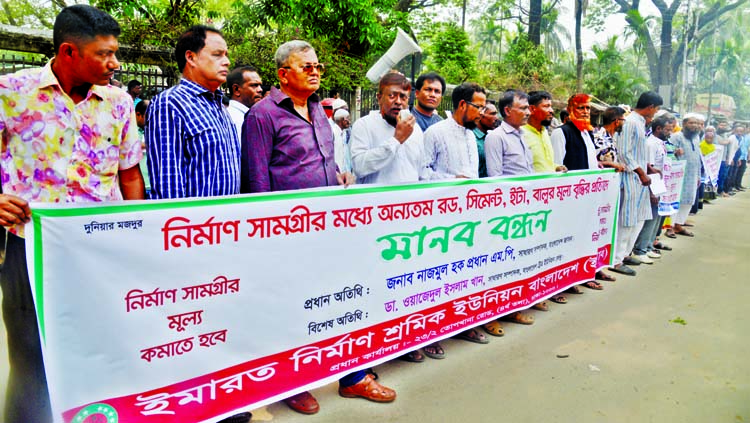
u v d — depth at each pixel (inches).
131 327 76.9
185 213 80.0
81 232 71.1
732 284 206.4
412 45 142.3
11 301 76.5
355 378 110.9
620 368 130.2
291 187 103.9
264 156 101.7
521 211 147.1
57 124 74.8
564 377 124.3
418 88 152.3
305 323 98.0
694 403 115.0
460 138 144.9
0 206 64.6
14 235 74.8
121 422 77.7
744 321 165.5
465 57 594.2
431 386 117.6
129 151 85.8
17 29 224.1
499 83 640.4
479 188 131.3
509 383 120.3
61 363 71.4
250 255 88.3
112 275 74.3
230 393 89.3
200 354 84.7
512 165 159.5
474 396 114.0
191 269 81.7
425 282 121.0
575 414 108.6
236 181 96.7
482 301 138.6
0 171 73.1
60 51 73.2
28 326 77.5
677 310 174.1
